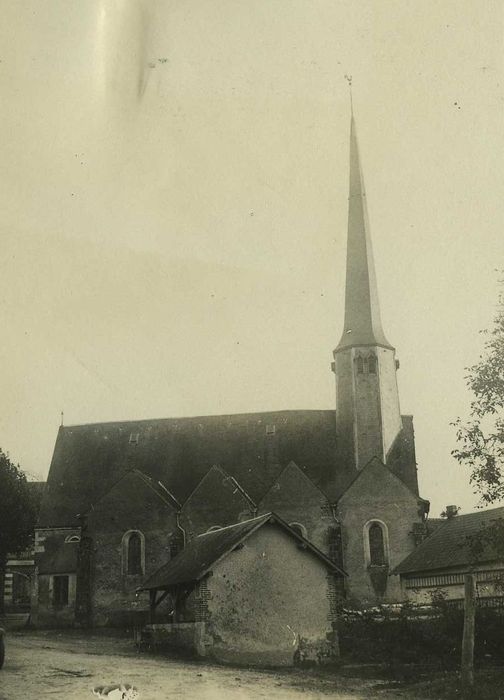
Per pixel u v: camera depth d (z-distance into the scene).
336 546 34.88
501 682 16.94
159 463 39.72
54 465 40.34
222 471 36.41
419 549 30.38
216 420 40.91
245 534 20.83
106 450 40.62
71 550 36.88
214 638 19.91
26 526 40.38
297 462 38.69
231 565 20.72
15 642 25.70
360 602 34.25
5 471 39.50
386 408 38.94
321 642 21.00
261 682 16.84
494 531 21.75
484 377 21.30
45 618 35.44
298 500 35.81
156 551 34.91
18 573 45.59
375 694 16.05
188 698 14.38
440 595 24.72
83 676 16.11
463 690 16.08
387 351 40.06
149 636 22.30
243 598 20.58
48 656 20.12
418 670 19.55
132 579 34.59
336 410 40.09
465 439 21.12
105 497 35.81
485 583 25.67
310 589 21.38
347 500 35.81
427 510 35.66
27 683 14.98
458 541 28.52
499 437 20.86
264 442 39.78
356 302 40.59
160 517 35.41
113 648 23.11
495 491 20.88
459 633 21.73
